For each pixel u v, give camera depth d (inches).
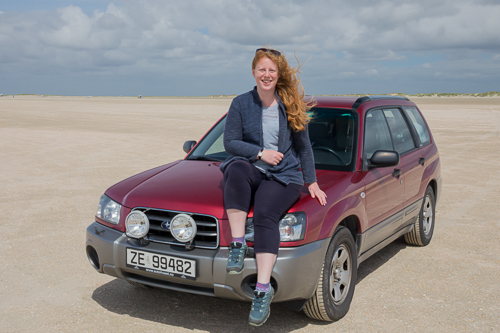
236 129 123.3
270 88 118.3
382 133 177.9
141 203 130.7
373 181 154.9
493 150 569.6
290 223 120.1
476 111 1681.8
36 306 147.6
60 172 398.0
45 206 279.0
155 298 154.1
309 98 182.4
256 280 119.6
